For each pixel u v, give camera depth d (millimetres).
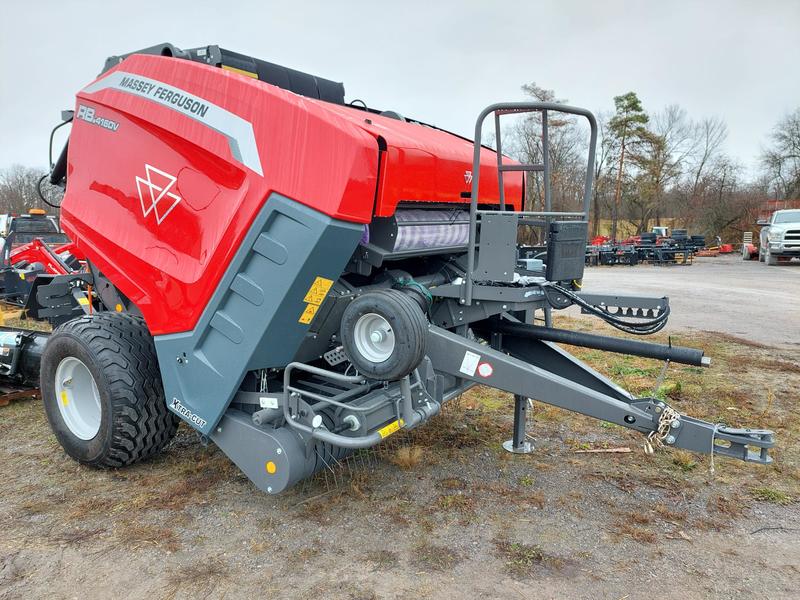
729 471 4004
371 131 2961
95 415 3924
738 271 20781
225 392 3184
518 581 2762
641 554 3010
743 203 42500
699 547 3086
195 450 4195
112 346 3639
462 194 3828
